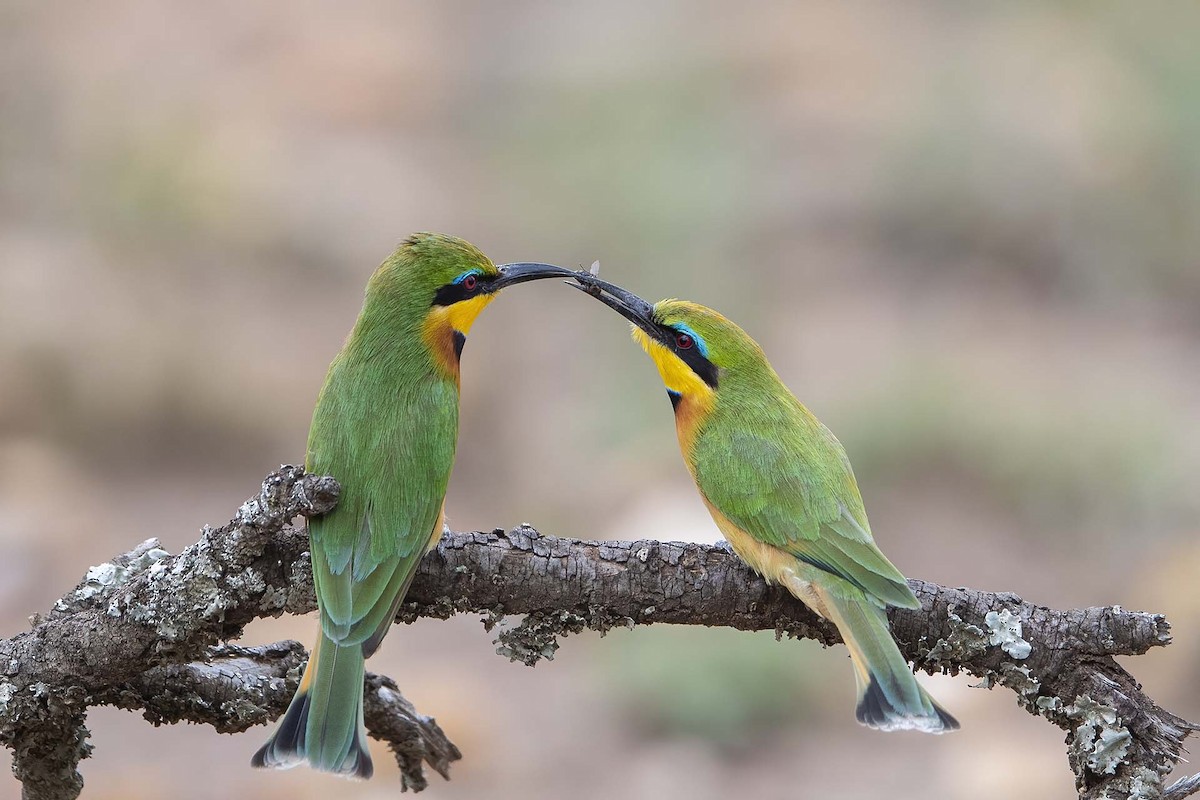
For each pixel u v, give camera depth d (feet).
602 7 103.91
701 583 19.80
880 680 20.30
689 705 41.91
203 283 64.49
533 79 92.22
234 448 56.03
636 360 61.16
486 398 59.67
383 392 22.27
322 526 20.53
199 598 18.69
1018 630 19.39
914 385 55.57
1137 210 69.62
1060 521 51.34
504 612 19.90
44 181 74.43
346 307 64.95
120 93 86.48
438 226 73.10
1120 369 59.62
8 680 18.94
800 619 22.31
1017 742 40.91
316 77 90.99
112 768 39.65
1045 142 72.49
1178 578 45.57
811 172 73.97
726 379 24.88
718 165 74.84
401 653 46.03
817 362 59.36
